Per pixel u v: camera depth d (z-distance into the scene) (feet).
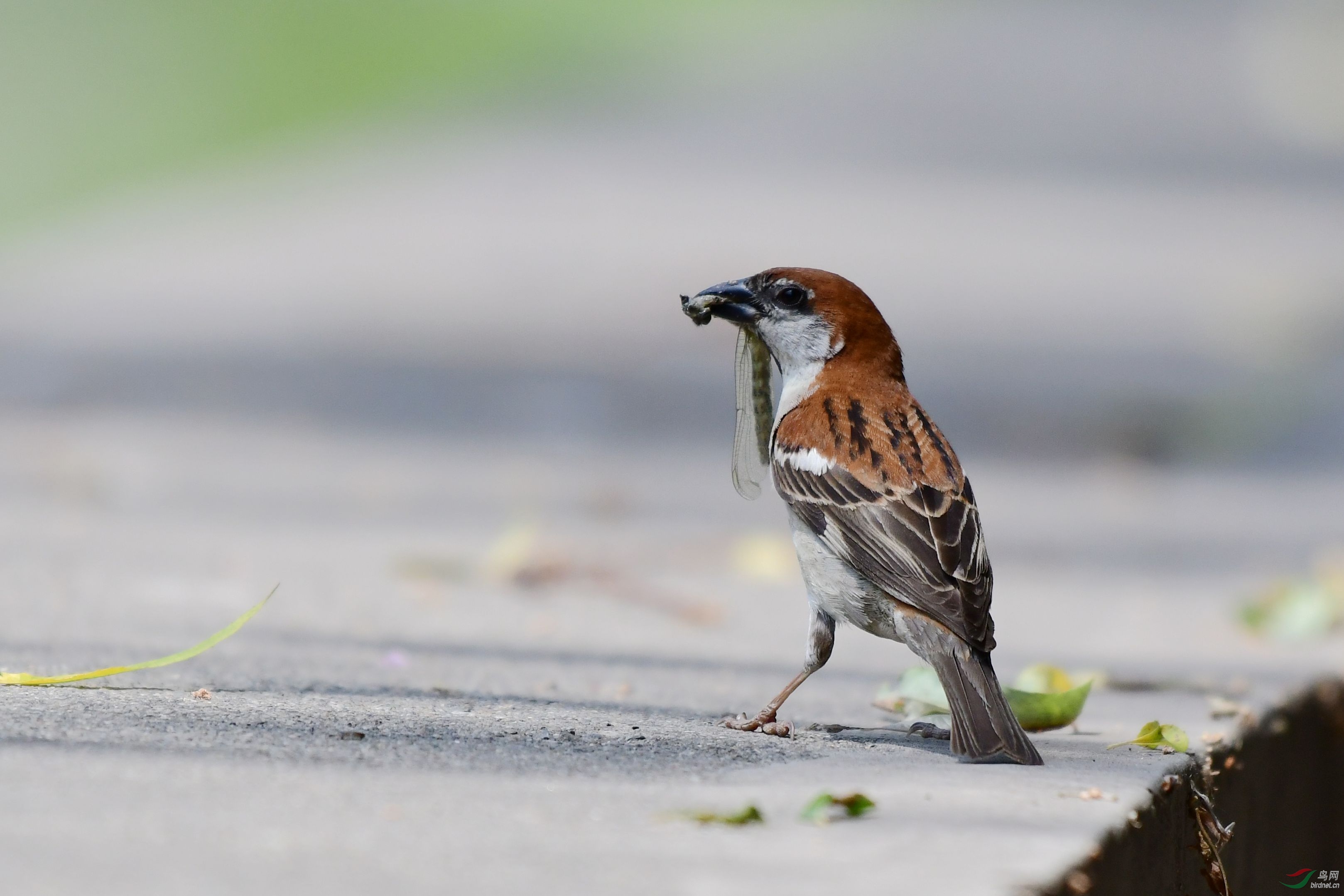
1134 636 30.40
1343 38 156.15
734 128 127.24
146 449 49.37
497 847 14.20
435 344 68.23
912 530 20.92
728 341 70.59
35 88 126.72
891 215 99.09
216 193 107.86
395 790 15.78
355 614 29.30
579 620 30.50
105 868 13.12
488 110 132.57
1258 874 22.16
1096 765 18.83
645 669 25.89
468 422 55.21
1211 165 119.65
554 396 59.52
